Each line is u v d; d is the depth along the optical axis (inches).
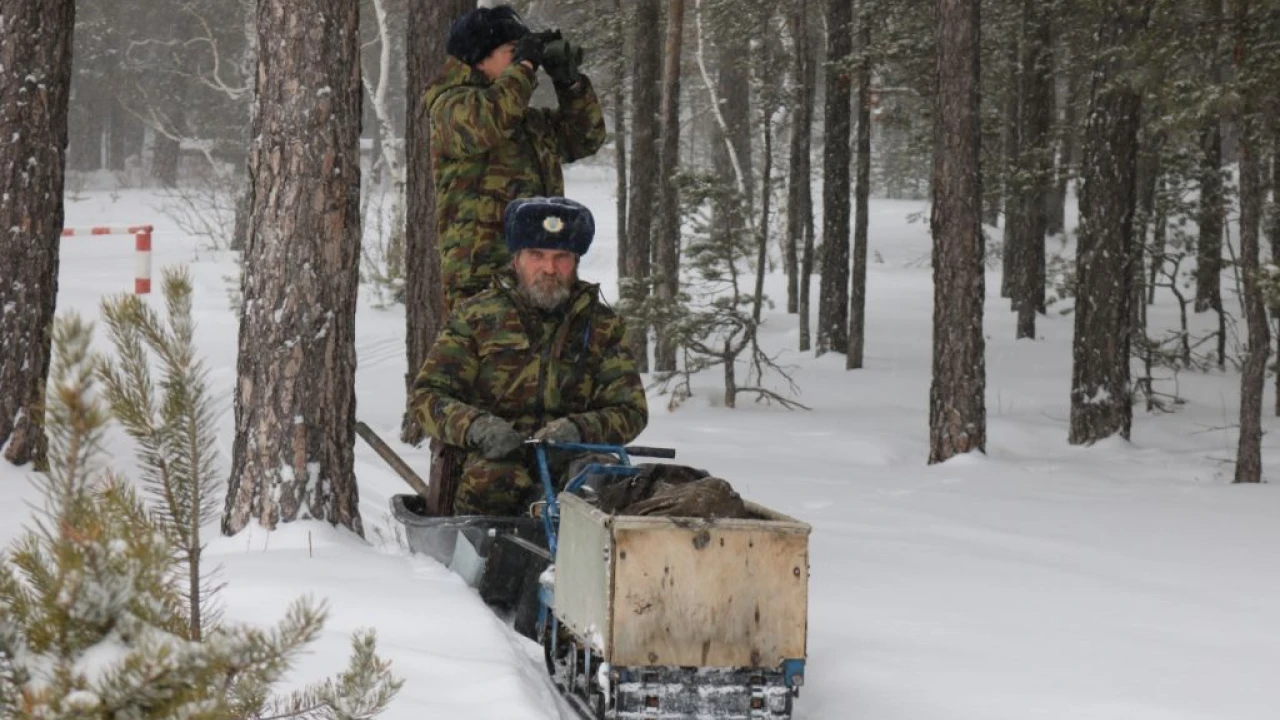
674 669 168.4
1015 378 908.6
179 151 2650.1
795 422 689.0
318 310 268.4
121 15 2549.2
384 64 1237.1
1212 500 433.7
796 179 1152.2
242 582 213.6
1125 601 271.3
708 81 1449.3
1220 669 217.9
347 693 118.0
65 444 93.0
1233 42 494.6
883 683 202.5
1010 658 220.1
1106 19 629.3
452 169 261.3
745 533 169.3
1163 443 659.4
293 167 267.0
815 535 346.0
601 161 2760.8
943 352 547.2
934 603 261.7
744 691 169.2
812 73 1245.7
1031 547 337.7
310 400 267.3
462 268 260.1
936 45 549.3
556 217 229.1
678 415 729.0
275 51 267.0
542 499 230.7
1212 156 955.3
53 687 90.9
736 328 795.4
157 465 112.3
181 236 1643.7
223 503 306.7
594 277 1485.0
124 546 95.3
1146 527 374.3
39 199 349.4
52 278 353.1
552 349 233.1
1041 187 1026.1
